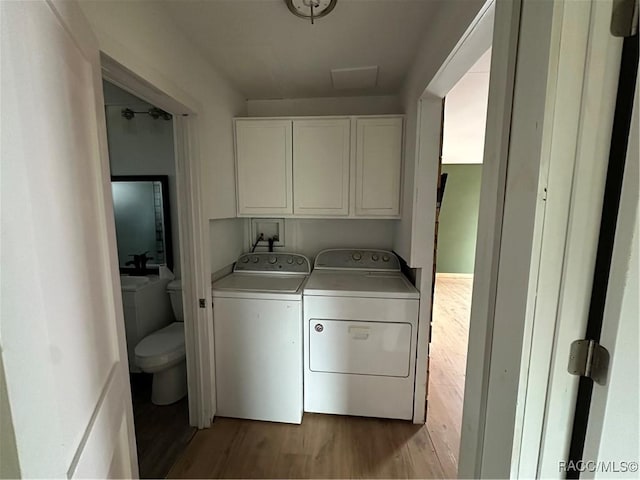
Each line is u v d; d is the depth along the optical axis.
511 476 0.70
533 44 0.62
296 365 1.85
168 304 2.50
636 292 0.59
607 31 0.56
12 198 0.38
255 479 1.51
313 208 2.18
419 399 1.88
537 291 0.64
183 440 1.75
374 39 1.54
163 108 1.51
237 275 2.26
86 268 0.66
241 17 1.34
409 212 1.89
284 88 2.21
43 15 0.50
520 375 0.67
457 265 5.66
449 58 1.18
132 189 2.48
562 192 0.61
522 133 0.66
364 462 1.61
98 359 0.71
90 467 0.60
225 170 2.04
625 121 0.57
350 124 2.08
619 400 0.63
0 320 0.35
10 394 0.37
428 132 1.71
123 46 1.01
